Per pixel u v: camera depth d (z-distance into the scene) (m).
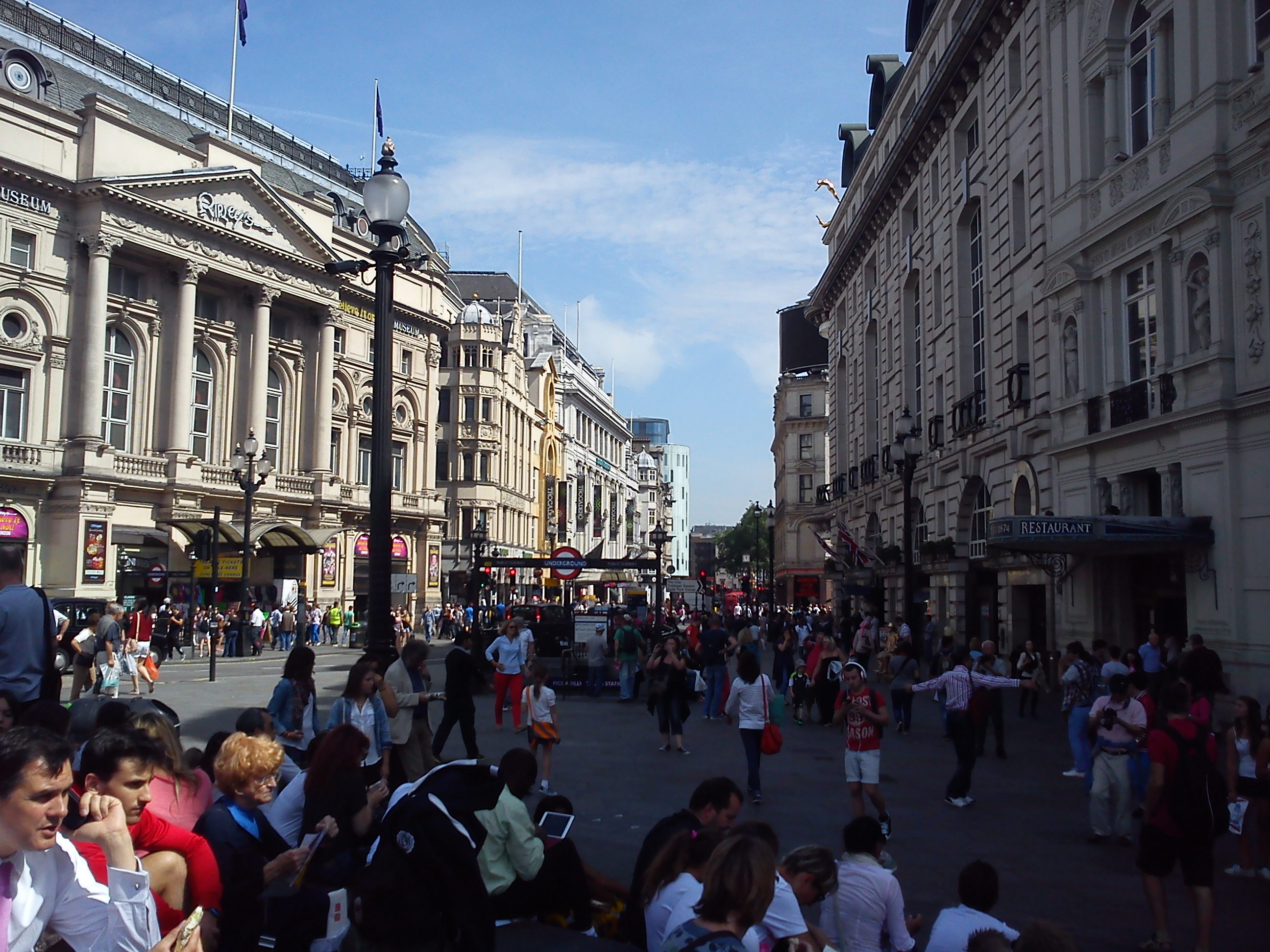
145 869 4.50
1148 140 20.55
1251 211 17.06
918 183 36.34
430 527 59.19
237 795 5.31
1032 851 10.05
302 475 50.28
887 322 41.50
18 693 6.08
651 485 156.75
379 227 11.67
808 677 19.91
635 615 34.44
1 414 38.16
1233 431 17.41
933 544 32.47
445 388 70.00
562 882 6.16
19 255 38.56
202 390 46.22
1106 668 14.40
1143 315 20.47
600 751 15.88
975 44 28.94
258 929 5.08
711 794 6.16
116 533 40.59
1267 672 16.56
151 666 23.42
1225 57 17.78
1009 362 26.78
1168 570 20.34
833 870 5.30
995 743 16.98
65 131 39.97
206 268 44.47
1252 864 9.38
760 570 115.69
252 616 39.19
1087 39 22.39
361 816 5.99
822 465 81.44
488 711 21.03
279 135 55.19
